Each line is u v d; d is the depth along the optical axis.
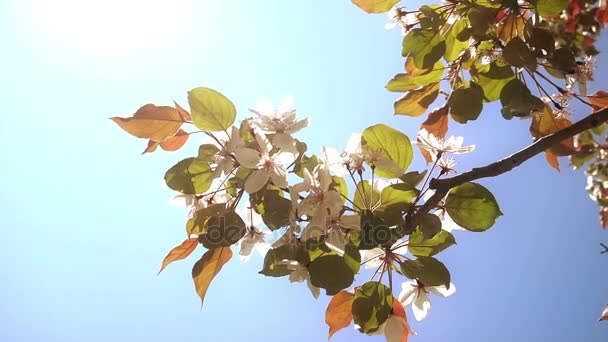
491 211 0.33
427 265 0.33
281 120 0.33
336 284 0.31
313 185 0.31
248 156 0.31
